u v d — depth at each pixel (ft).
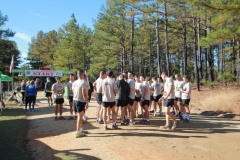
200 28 104.99
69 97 47.47
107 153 27.84
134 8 104.78
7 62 159.02
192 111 60.23
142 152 28.07
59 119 47.70
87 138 33.47
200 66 109.81
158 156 26.91
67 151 28.96
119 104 39.29
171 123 42.55
